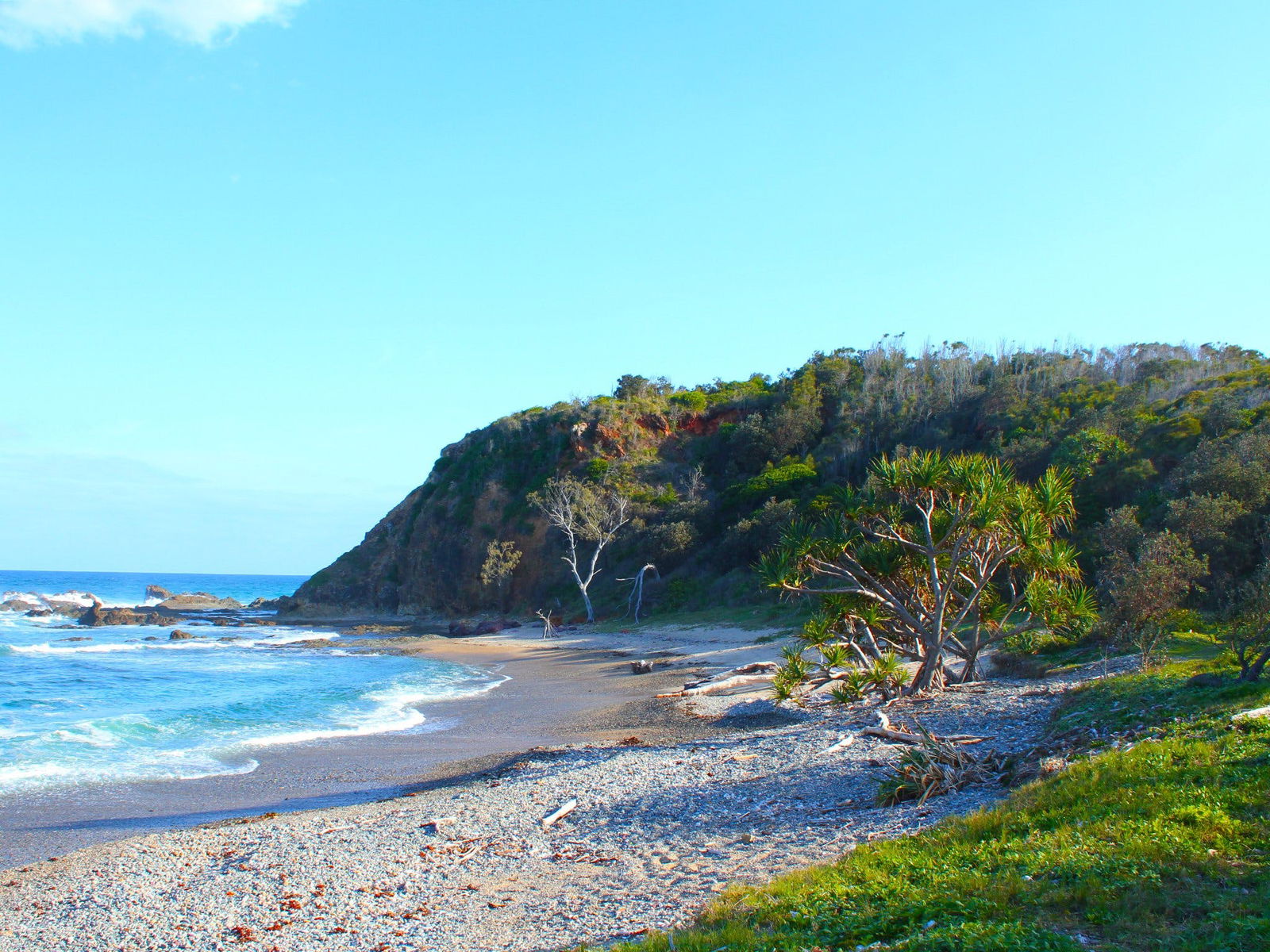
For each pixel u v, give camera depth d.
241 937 8.42
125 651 47.75
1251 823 6.77
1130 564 20.97
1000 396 64.62
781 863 8.60
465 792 14.69
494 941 7.59
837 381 84.19
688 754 16.03
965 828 8.05
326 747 19.97
